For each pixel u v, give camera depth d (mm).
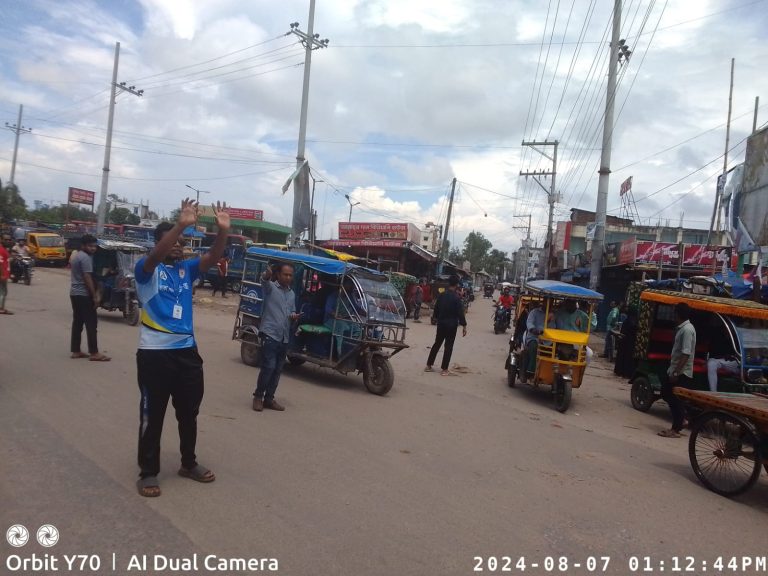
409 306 26734
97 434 5387
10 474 4328
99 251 13992
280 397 7910
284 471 4906
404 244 32625
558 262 41594
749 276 13641
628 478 5789
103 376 7789
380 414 7445
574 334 9492
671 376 7961
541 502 4797
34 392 6715
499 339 20594
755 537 4586
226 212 4453
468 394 9578
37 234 34688
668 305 9961
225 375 8977
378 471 5145
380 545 3727
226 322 16844
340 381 9672
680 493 5516
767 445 5438
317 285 9977
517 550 3863
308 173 21391
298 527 3865
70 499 3996
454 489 4883
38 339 10383
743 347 8688
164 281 4312
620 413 9461
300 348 9781
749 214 13492
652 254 21109
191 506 4043
